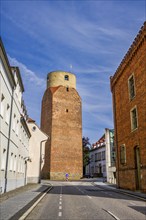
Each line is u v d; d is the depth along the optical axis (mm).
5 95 19188
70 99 66812
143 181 22516
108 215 10617
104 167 77062
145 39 23406
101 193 22875
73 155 62094
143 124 23297
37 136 43094
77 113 66625
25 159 34094
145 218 9922
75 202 15391
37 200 15602
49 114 64250
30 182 40938
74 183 43125
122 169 29234
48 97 66750
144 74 23516
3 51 17078
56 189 27859
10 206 12789
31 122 43438
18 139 26594
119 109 31359
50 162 58812
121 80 30812
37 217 10078
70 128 64000
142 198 18047
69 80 69062
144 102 23266
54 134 61312
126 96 28719
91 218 9859
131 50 26859
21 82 26406
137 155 25391
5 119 19453
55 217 10070
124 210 12164
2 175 19062
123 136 29406
